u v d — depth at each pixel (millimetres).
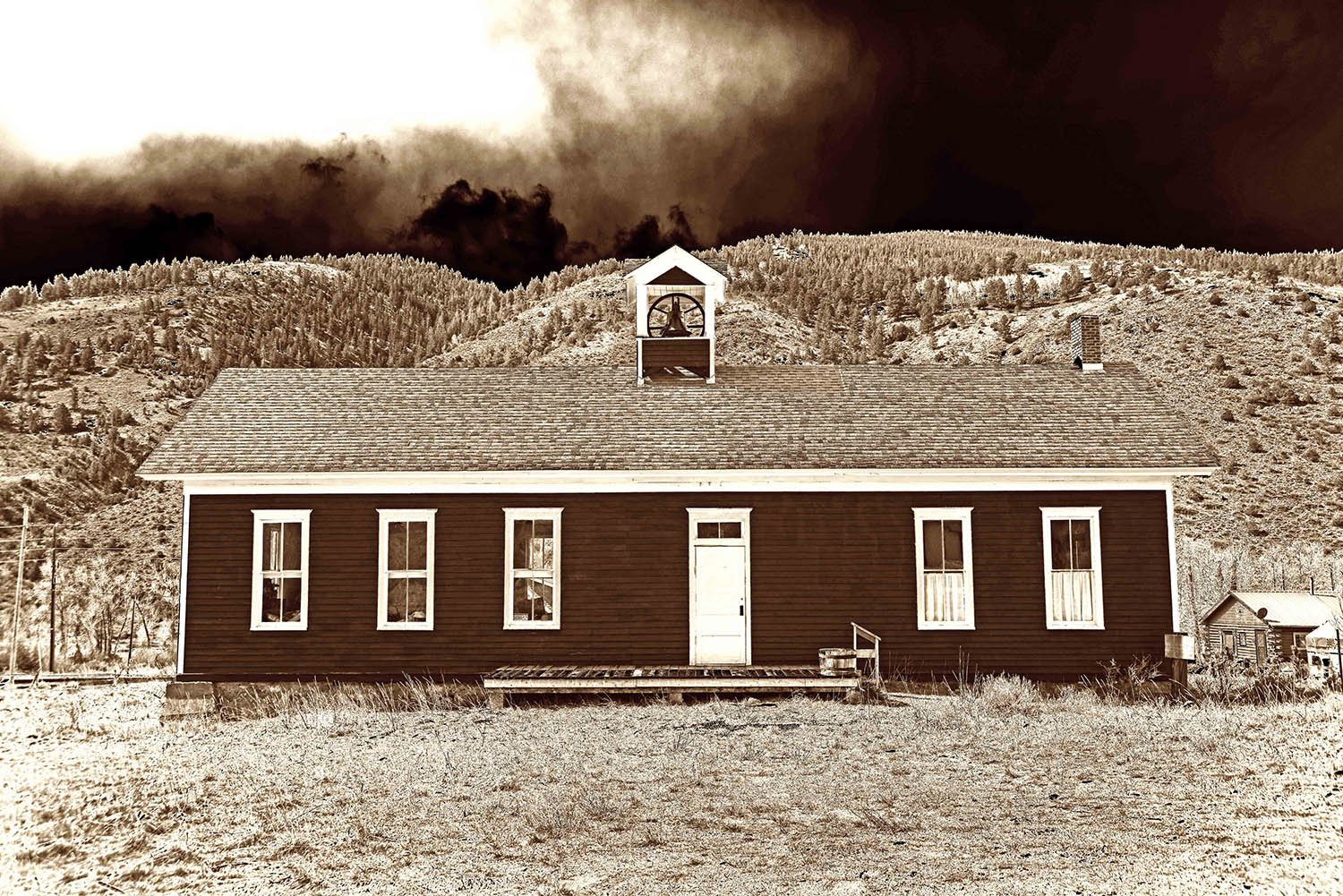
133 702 22781
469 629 21234
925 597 21250
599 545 21484
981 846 10672
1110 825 11281
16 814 13102
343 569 21375
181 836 11758
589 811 12172
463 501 21594
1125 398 23844
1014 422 22797
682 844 11000
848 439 22109
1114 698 20125
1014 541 21359
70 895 10094
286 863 10711
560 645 21203
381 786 13727
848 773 13961
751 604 21250
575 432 22516
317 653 21156
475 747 16109
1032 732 16500
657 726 17516
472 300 178625
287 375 25281
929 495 21500
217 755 16328
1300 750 14422
